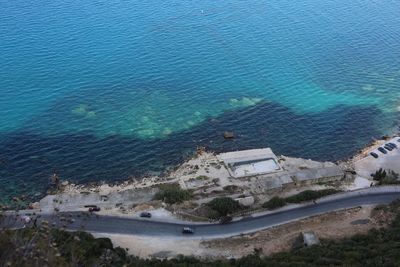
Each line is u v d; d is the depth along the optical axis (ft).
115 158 478.18
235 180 452.76
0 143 481.87
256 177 458.09
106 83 581.12
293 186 449.06
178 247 366.84
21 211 395.96
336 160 501.97
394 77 636.89
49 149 480.23
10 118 515.91
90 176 455.22
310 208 410.31
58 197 418.92
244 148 504.43
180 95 572.51
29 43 653.30
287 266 300.20
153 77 599.98
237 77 614.34
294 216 401.49
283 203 412.16
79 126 512.22
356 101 590.14
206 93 580.71
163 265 312.29
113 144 494.59
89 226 383.65
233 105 565.12
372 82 625.00
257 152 491.31
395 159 504.02
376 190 433.89
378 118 565.12
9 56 621.72
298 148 513.04
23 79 577.84
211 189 438.40
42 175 450.71
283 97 586.86
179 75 607.78
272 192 437.99
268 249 361.10
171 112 545.44
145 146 496.23
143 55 643.45
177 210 408.05
